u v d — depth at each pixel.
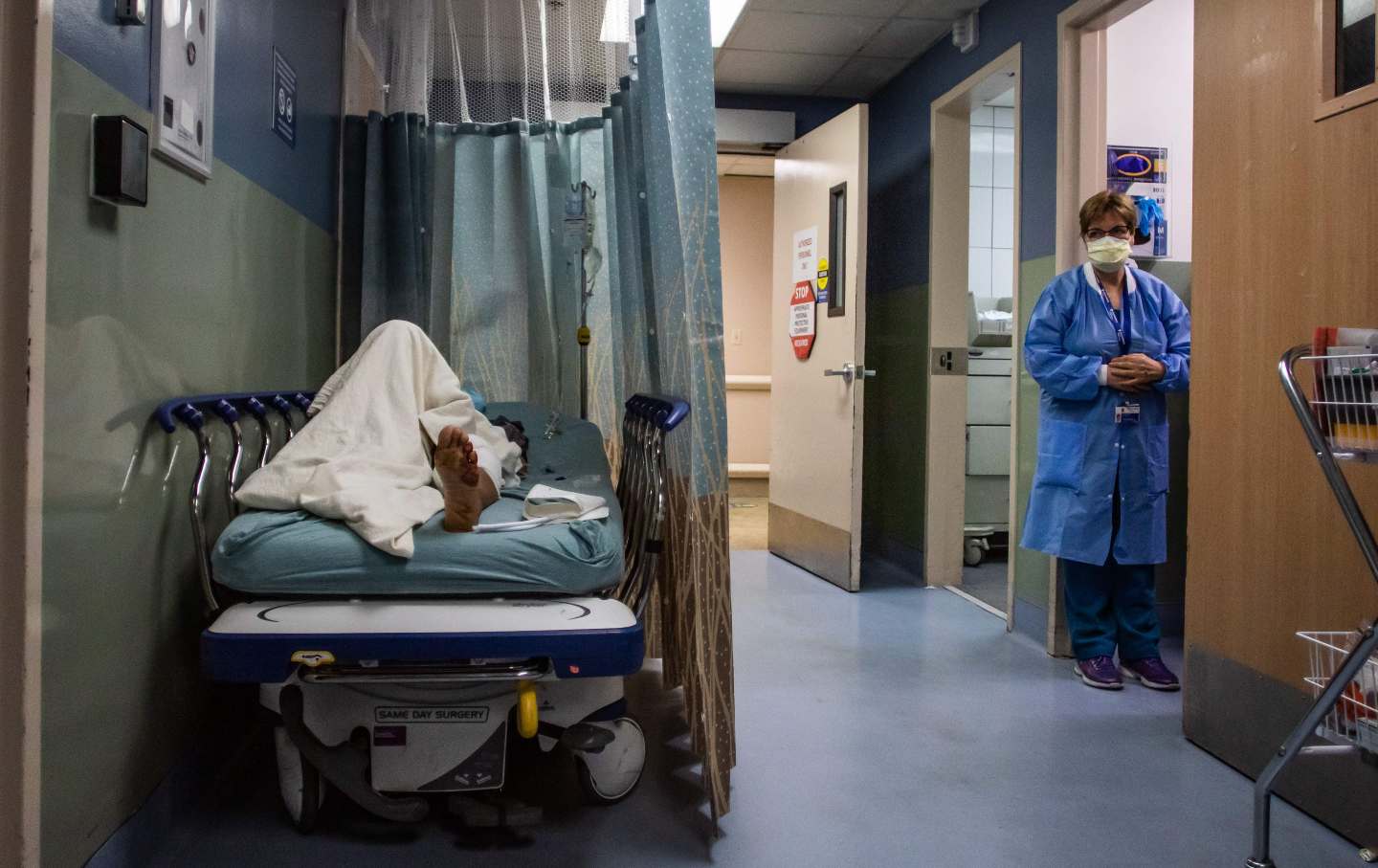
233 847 1.92
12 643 1.27
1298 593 2.19
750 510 7.23
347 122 3.29
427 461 2.11
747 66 4.95
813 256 4.79
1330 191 2.07
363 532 1.76
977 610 4.15
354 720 1.90
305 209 2.88
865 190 4.34
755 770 2.37
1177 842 2.02
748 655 3.42
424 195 3.32
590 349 3.39
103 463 1.59
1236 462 2.40
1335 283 2.06
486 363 3.43
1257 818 1.79
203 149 1.96
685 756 2.46
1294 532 2.21
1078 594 3.16
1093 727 2.71
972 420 5.05
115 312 1.61
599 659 1.75
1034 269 3.68
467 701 1.92
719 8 4.12
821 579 4.75
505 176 3.43
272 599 1.79
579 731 1.95
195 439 2.02
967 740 2.61
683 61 2.00
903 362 4.96
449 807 1.97
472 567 1.78
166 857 1.86
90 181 1.50
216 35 2.07
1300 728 1.71
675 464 2.37
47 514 1.41
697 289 2.00
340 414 2.13
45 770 1.42
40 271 1.28
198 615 2.08
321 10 3.05
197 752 2.10
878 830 2.06
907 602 4.28
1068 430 3.10
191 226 1.95
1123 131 3.68
